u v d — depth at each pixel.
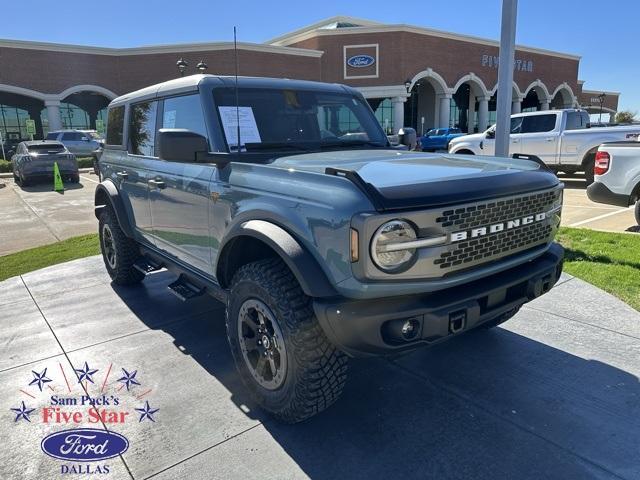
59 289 5.46
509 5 5.87
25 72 30.80
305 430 2.80
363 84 37.19
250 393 3.04
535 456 2.53
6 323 4.49
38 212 11.84
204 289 3.70
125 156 4.78
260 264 2.80
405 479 2.40
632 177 7.24
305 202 2.47
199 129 3.48
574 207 10.05
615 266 5.56
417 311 2.33
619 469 2.42
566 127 13.29
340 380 2.67
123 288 5.43
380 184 2.32
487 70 42.62
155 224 4.23
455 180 2.47
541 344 3.75
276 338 2.71
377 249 2.22
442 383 3.25
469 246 2.46
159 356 3.75
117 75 33.28
